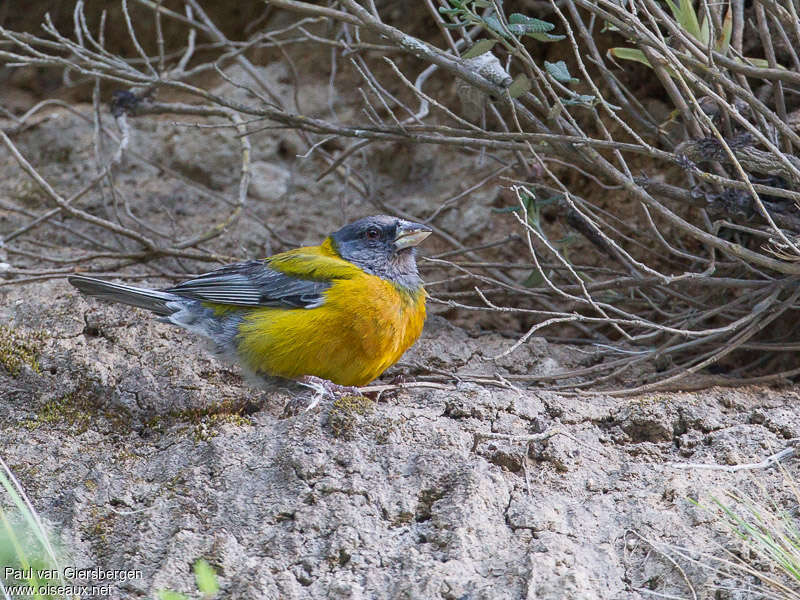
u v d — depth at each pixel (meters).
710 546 7.70
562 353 12.06
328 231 15.41
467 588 7.38
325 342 9.89
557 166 14.23
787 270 9.94
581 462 9.09
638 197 10.30
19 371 10.63
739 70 9.65
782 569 7.37
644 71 13.38
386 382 11.06
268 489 8.58
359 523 8.13
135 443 9.85
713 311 11.04
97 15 18.48
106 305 11.62
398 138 11.63
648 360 11.62
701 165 11.15
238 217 13.90
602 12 9.55
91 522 8.60
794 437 9.29
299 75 17.00
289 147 16.23
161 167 15.44
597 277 13.03
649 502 8.34
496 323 13.54
